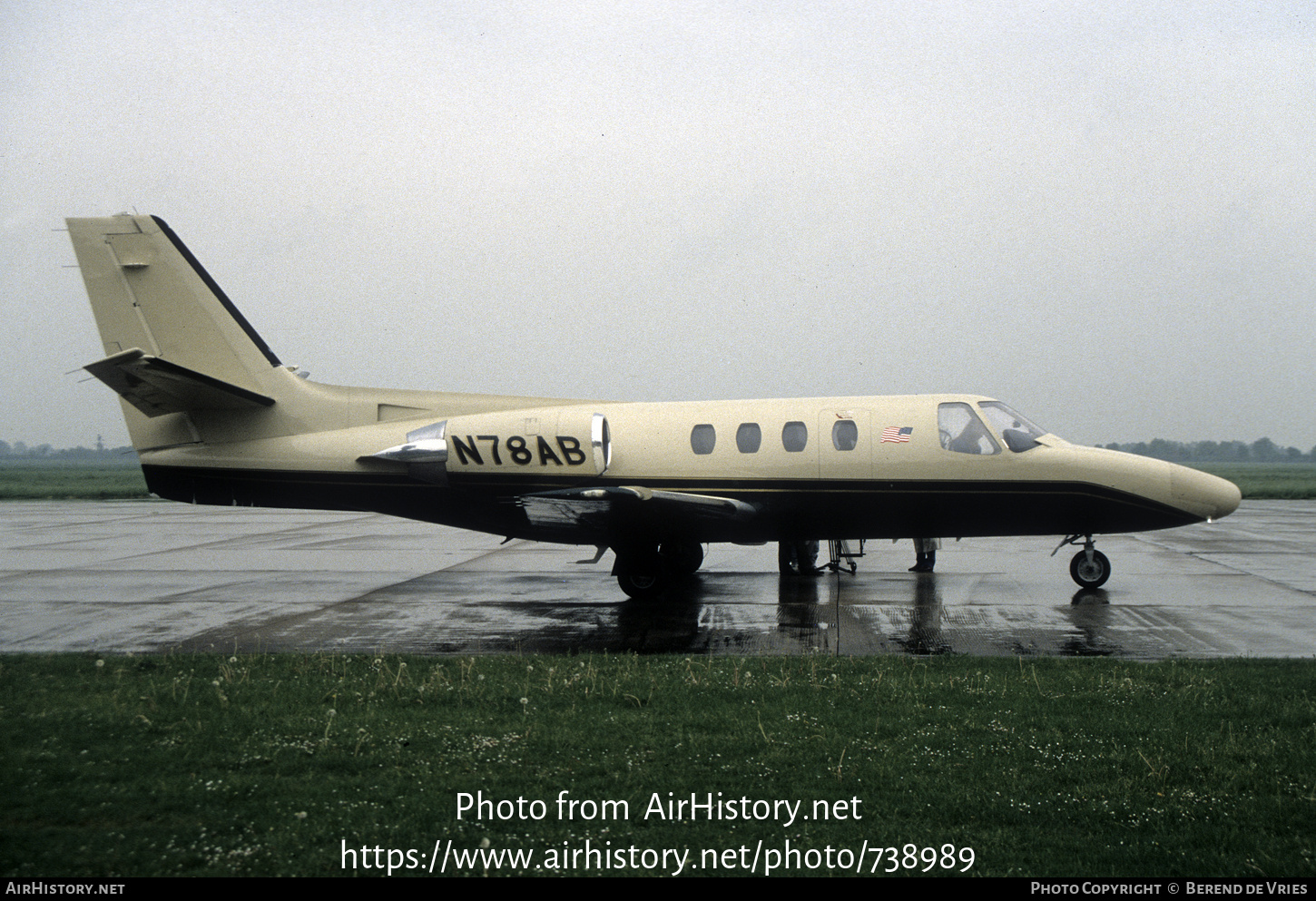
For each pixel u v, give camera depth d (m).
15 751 6.48
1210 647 10.19
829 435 14.57
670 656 9.59
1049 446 14.23
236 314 15.70
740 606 13.30
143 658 9.44
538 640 10.89
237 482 15.80
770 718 7.23
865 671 8.75
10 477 83.38
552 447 14.85
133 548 21.77
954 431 14.32
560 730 6.96
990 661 9.15
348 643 10.68
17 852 5.01
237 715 7.31
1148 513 14.00
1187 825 5.37
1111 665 8.93
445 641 10.85
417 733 6.88
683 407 15.37
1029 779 5.99
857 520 14.68
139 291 15.52
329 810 5.57
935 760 6.31
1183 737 6.70
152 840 5.16
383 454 14.97
